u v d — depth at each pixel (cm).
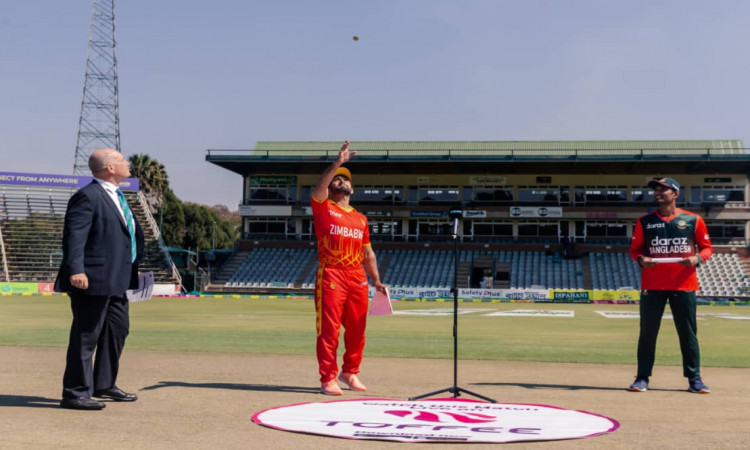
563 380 867
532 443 485
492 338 1631
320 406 634
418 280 5700
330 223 740
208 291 5797
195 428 531
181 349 1238
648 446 477
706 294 5300
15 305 3375
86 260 629
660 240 797
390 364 1035
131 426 538
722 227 5750
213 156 5741
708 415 610
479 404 652
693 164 5428
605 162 5356
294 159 5712
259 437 498
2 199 5766
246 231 6244
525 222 6000
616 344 1486
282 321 2309
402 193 6097
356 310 754
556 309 3672
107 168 659
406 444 479
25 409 614
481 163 5541
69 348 622
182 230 8831
